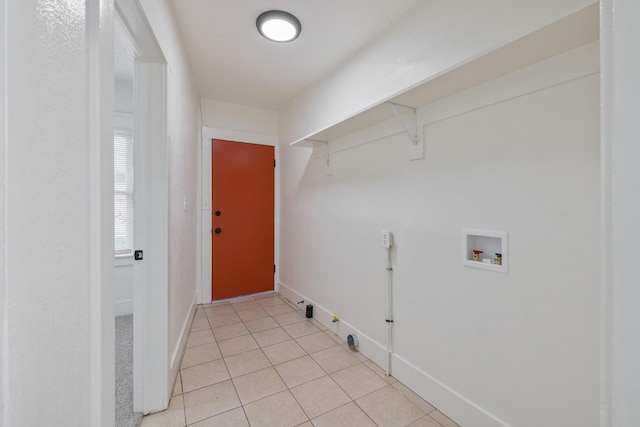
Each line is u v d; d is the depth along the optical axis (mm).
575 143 1071
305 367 1988
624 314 319
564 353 1110
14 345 359
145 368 1516
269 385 1783
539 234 1176
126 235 2963
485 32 1323
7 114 345
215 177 3336
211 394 1694
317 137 2436
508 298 1282
